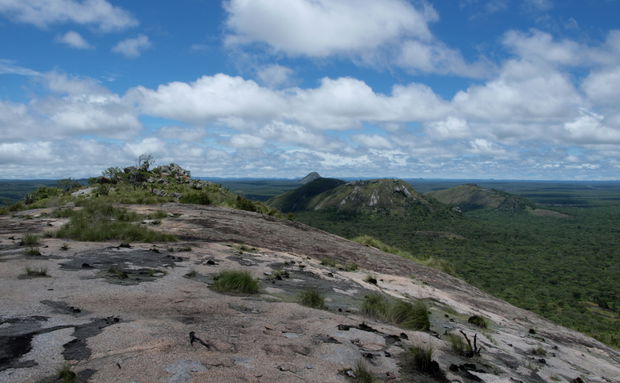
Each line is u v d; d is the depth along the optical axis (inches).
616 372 342.3
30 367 134.4
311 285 358.0
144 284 268.8
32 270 276.8
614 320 3750.0
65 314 194.4
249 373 146.6
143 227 516.7
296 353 176.4
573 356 354.0
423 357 185.6
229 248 479.5
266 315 231.3
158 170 1534.2
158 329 182.2
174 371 139.3
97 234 455.5
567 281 5812.0
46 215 664.4
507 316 506.0
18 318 182.7
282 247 571.5
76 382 125.3
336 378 155.8
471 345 253.9
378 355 191.9
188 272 324.8
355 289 381.4
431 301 432.5
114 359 145.4
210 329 191.3
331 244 696.4
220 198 1181.7
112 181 1334.9
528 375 229.0
